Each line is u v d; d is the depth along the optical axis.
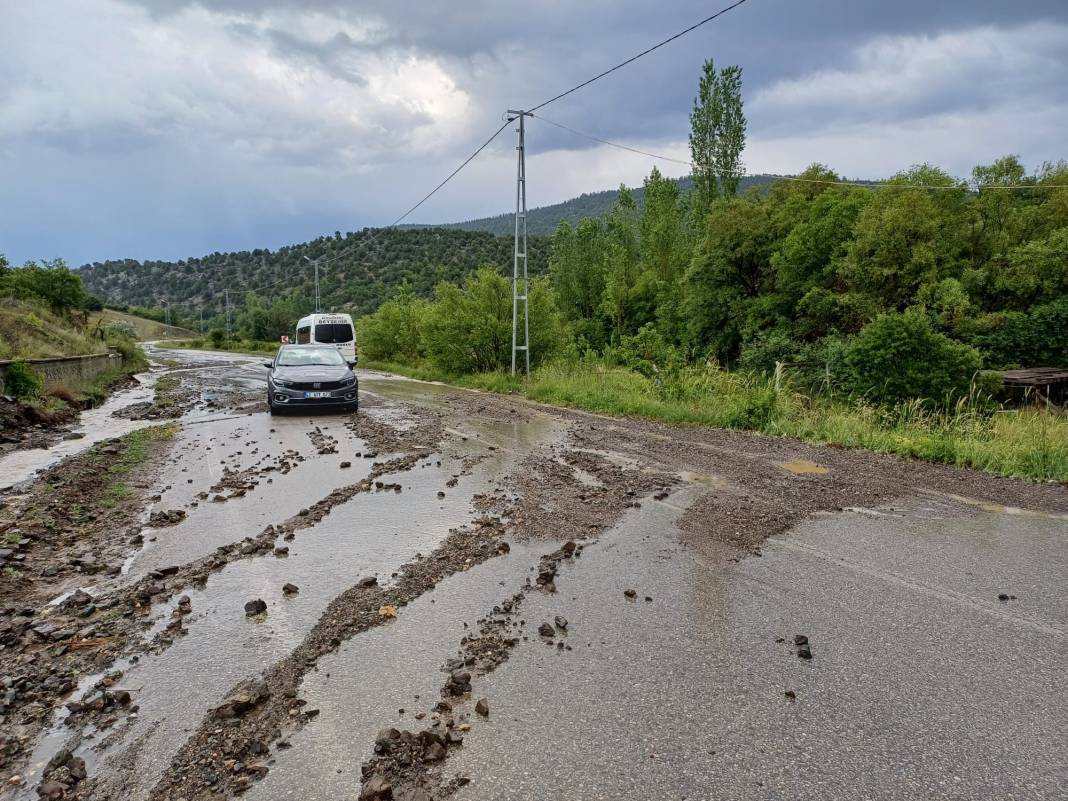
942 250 22.42
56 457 8.89
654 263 40.34
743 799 2.32
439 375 24.69
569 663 3.29
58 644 3.57
